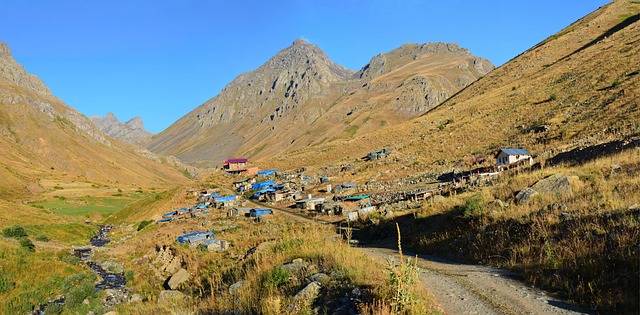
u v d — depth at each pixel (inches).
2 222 2169.0
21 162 6673.2
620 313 282.7
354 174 3560.5
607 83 2989.7
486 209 666.2
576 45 5403.5
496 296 350.9
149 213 3408.0
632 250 353.4
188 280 965.8
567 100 3107.8
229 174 5093.5
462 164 2723.9
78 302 1049.5
